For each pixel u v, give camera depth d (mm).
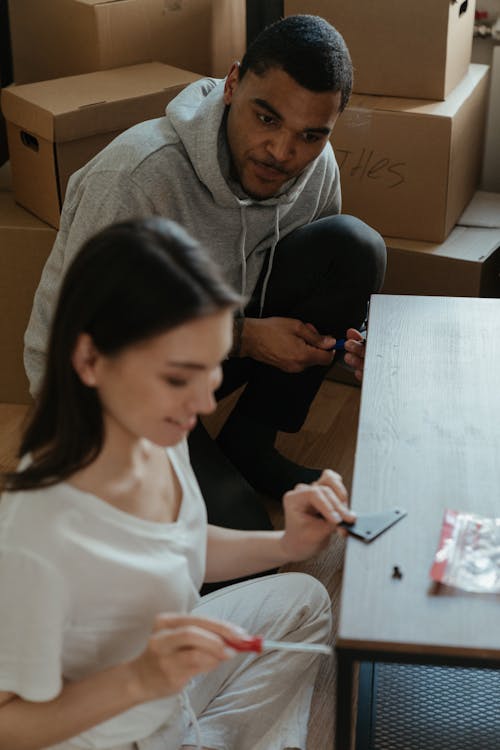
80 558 1106
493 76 2740
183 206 1869
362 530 1212
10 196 2479
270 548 1365
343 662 1080
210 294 1000
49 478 1094
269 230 2025
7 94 2275
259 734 1499
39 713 1120
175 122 1860
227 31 2656
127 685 1104
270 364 2057
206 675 1476
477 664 1058
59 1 2432
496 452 1358
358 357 1807
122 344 1011
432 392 1492
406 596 1118
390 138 2418
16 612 1087
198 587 1333
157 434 1080
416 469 1325
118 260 997
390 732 1539
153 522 1213
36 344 1949
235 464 2209
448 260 2436
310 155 1799
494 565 1158
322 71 1679
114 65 2426
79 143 2219
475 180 2748
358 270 2008
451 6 2344
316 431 2439
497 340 1635
